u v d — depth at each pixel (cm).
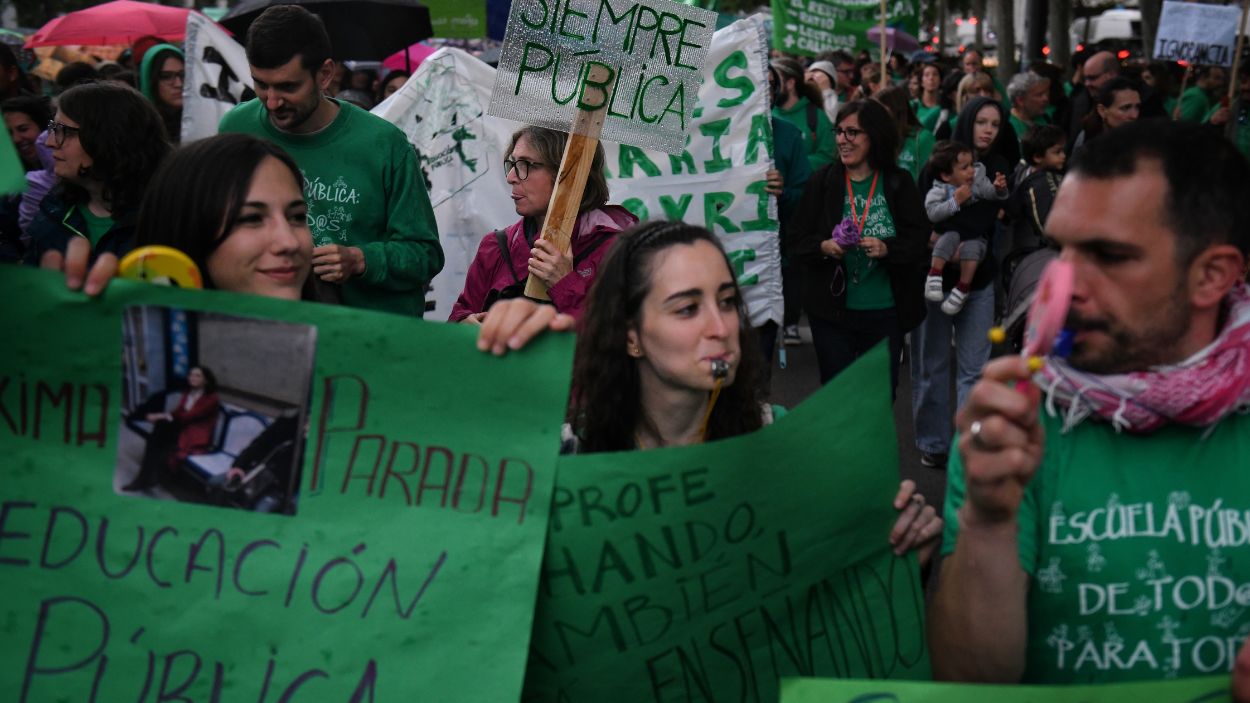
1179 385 153
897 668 176
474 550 164
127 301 161
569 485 166
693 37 328
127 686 162
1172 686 152
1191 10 1211
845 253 573
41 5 3475
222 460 163
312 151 385
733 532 169
